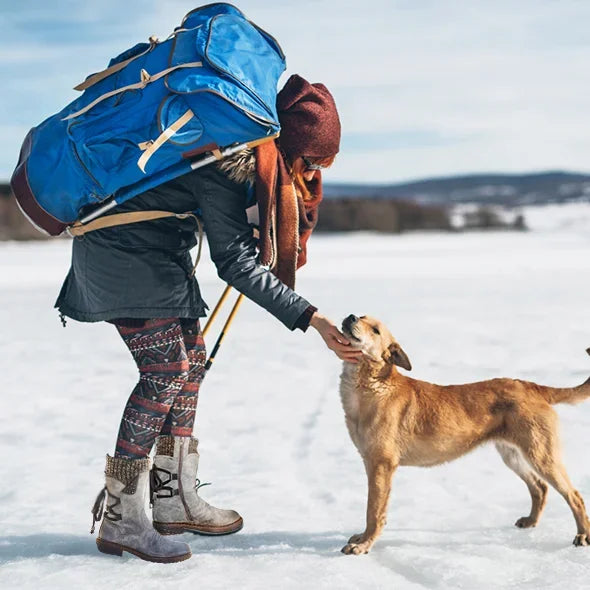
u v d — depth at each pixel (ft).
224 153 9.85
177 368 10.94
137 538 10.73
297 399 22.03
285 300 10.52
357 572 10.09
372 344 11.97
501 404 12.12
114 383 24.75
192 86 9.46
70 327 39.60
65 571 10.14
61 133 10.10
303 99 10.62
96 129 9.81
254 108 9.56
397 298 51.57
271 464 15.79
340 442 17.44
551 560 10.39
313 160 10.76
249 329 37.86
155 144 9.45
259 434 18.28
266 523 12.38
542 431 11.78
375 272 79.10
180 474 11.82
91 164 9.81
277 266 10.71
